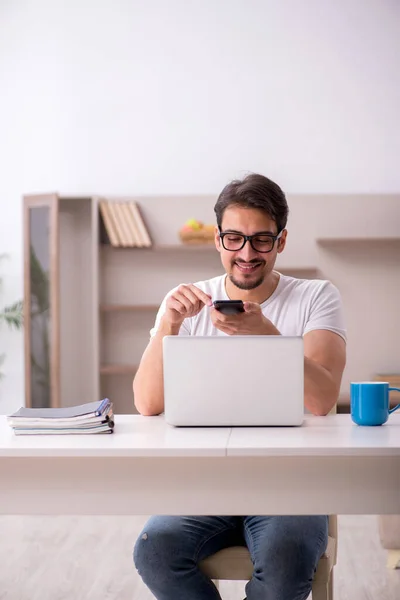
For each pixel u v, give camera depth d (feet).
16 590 9.82
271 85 18.31
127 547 11.67
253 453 5.10
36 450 5.21
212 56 18.39
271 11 18.29
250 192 7.00
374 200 17.93
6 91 18.83
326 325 7.22
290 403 6.06
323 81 18.24
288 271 17.87
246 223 7.02
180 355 6.08
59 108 18.71
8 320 18.02
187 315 6.75
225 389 6.08
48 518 13.43
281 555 5.83
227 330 6.56
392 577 10.36
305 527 6.05
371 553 11.46
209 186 18.40
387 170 18.12
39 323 17.16
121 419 6.77
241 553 6.21
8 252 18.74
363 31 18.15
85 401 18.12
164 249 17.60
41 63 18.76
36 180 18.71
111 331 18.20
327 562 6.22
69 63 18.70
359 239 17.33
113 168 18.56
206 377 6.08
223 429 6.00
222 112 18.39
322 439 5.45
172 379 6.11
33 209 17.25
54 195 16.94
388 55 18.13
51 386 17.07
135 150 18.53
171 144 18.47
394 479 5.16
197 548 6.18
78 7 18.67
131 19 18.54
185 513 5.24
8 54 18.80
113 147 18.57
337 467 5.18
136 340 18.20
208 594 6.14
